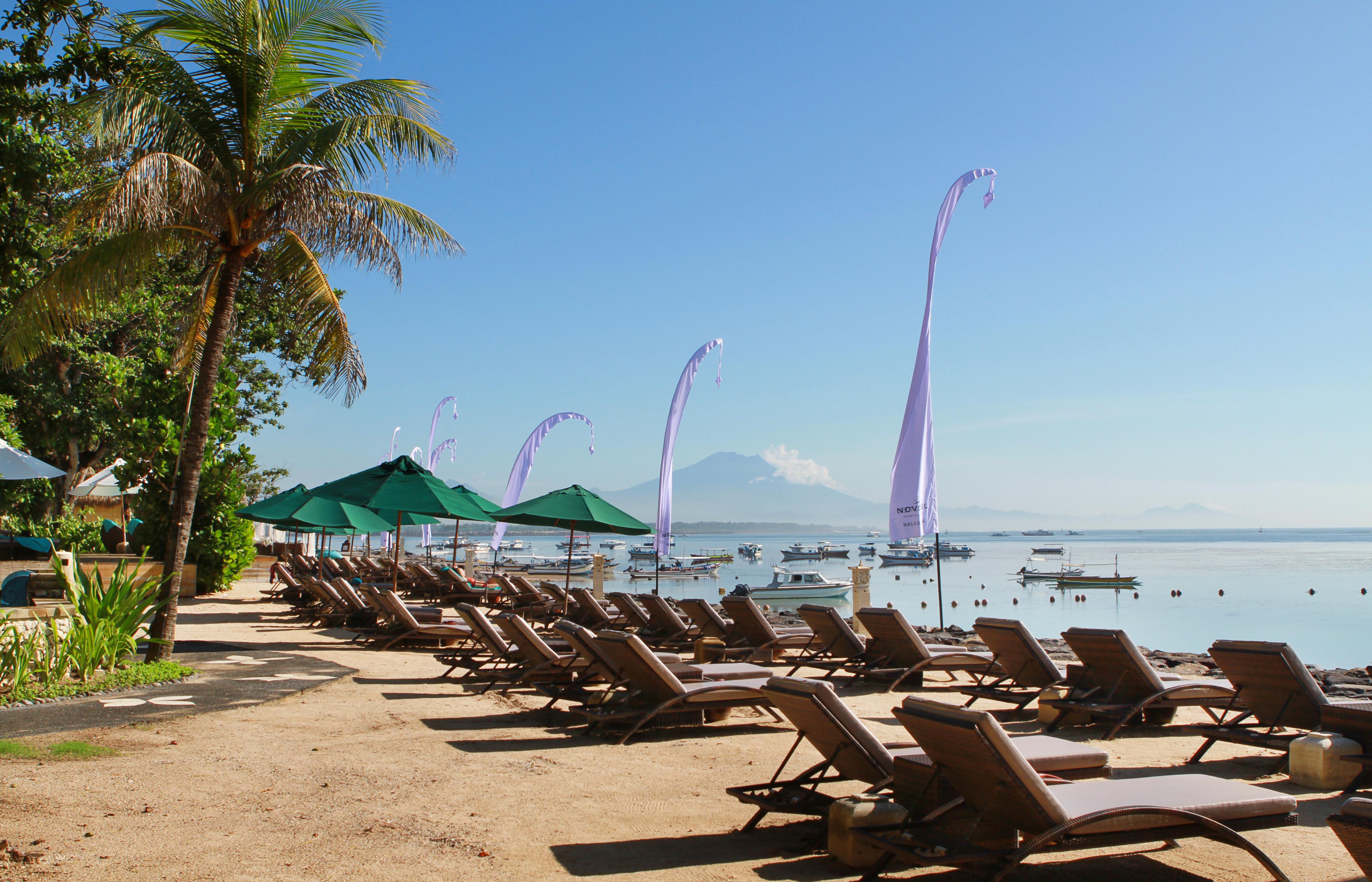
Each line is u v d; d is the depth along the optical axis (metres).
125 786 5.23
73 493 27.11
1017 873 4.08
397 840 4.41
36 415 25.45
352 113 10.53
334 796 5.17
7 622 8.40
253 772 5.66
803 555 136.88
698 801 5.20
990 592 57.59
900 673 9.22
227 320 10.22
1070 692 7.61
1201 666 13.65
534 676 8.86
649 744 6.73
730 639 11.28
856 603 15.64
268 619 16.55
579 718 7.57
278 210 10.05
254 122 10.28
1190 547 193.12
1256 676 6.42
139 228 9.31
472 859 4.16
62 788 5.12
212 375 10.16
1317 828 4.80
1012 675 8.33
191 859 4.07
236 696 8.20
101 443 27.00
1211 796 3.85
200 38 9.99
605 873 4.01
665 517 21.08
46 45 10.05
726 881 3.93
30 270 13.56
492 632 9.41
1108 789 3.94
